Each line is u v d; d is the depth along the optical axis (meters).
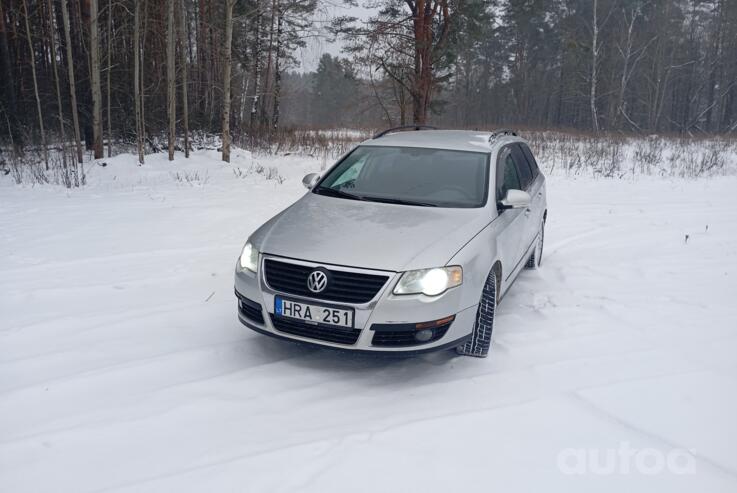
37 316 4.64
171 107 15.59
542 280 5.91
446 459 2.69
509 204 4.30
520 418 3.09
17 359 3.83
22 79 18.84
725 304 5.14
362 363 3.82
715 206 10.80
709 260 6.75
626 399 3.33
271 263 3.64
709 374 3.69
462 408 3.21
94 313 4.71
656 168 17.02
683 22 49.78
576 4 47.81
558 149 20.97
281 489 2.45
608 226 8.88
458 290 3.51
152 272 5.88
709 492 2.52
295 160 17.91
